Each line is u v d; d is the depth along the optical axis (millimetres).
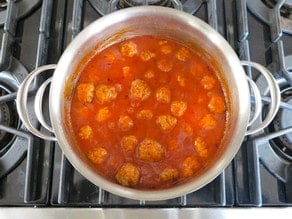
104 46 385
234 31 430
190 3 432
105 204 372
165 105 367
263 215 369
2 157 382
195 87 375
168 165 355
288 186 383
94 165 352
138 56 384
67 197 374
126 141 356
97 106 367
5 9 438
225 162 324
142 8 366
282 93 414
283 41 432
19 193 378
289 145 397
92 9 431
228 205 376
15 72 406
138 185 349
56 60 416
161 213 368
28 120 335
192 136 361
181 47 393
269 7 439
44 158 386
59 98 344
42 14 403
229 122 358
